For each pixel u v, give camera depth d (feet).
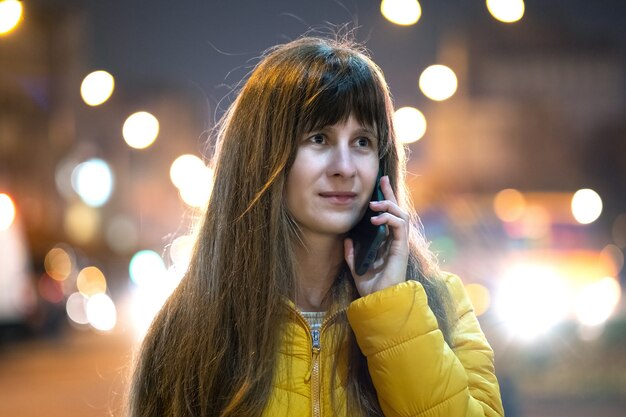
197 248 12.50
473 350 12.50
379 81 12.26
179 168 85.51
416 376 11.44
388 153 12.44
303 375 11.92
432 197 62.28
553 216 65.57
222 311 12.07
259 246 12.03
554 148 200.13
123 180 197.57
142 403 12.32
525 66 202.59
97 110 195.72
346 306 12.19
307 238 12.21
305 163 11.96
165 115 212.43
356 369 12.03
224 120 12.82
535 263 56.85
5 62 174.09
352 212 12.01
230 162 12.40
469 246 58.49
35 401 47.67
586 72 206.80
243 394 11.62
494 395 12.30
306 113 11.92
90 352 74.54
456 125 110.93
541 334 42.09
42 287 82.89
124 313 106.01
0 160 172.65
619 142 205.87
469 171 110.11
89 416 41.42
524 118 198.59
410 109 59.11
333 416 11.86
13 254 75.92
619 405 41.06
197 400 11.98
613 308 52.85
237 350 11.98
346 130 12.00
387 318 11.59
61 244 96.78
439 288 12.62
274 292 11.92
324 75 12.00
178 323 12.28
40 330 81.25
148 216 198.80
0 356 71.15
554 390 41.55
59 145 180.24
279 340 11.94
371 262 11.91
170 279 13.48
